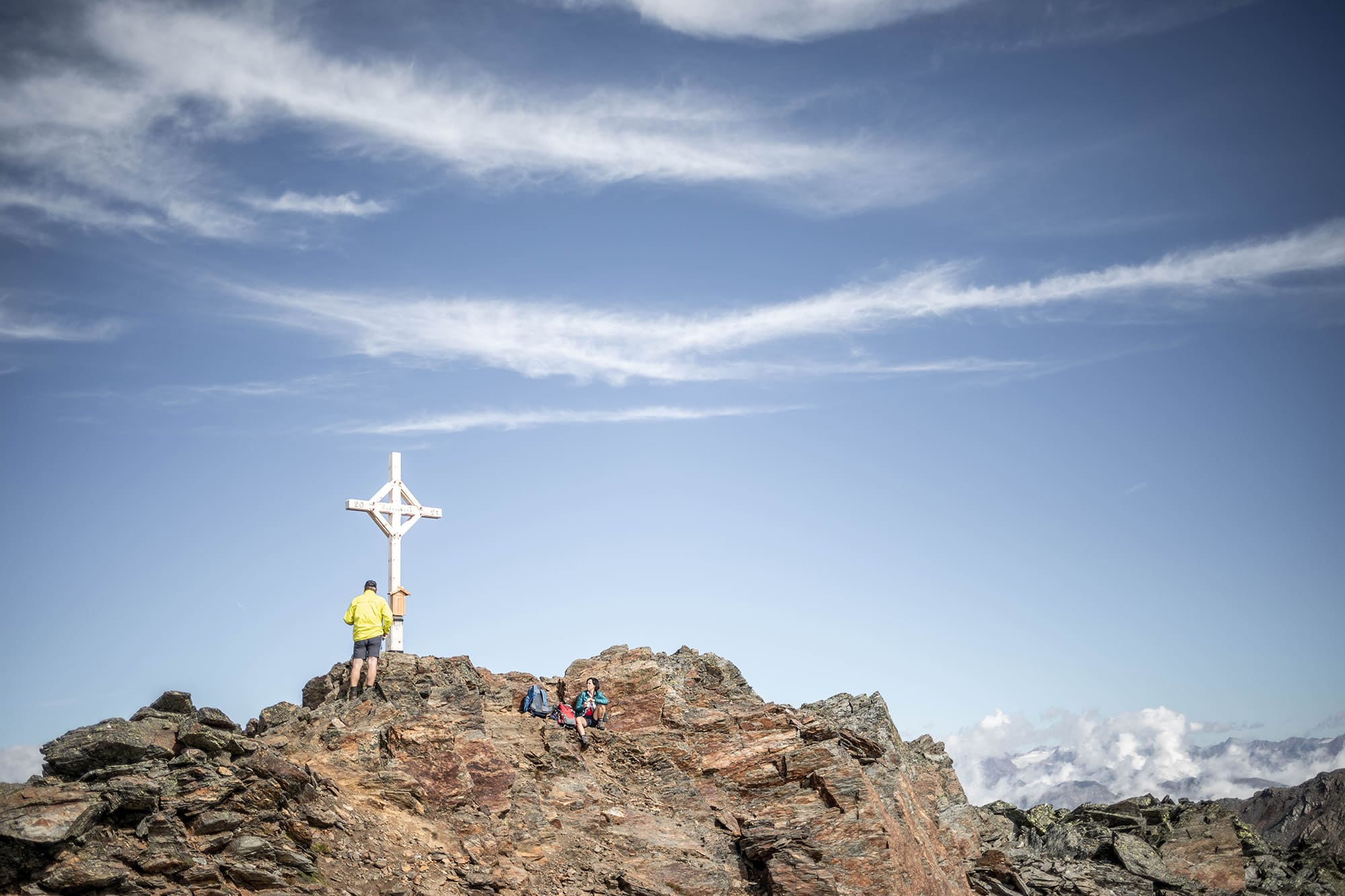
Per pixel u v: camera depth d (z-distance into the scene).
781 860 27.19
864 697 38.94
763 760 31.75
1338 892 45.34
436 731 26.11
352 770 24.78
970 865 36.88
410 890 21.77
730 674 38.12
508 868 23.91
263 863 20.36
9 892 18.05
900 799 32.34
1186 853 44.03
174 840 19.83
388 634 29.55
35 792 19.30
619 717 32.97
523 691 33.66
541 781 28.50
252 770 21.58
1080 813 47.09
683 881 25.91
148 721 22.84
